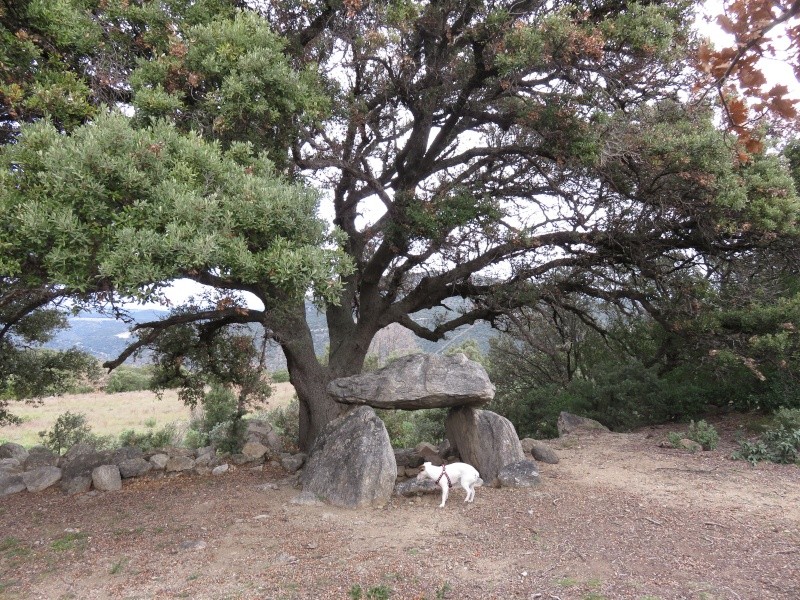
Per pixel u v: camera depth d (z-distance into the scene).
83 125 6.94
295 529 7.18
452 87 10.77
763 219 9.95
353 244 13.22
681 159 9.45
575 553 6.01
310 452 9.45
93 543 6.95
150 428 24.02
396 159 11.95
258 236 6.73
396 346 38.94
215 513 8.01
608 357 18.77
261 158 7.55
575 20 9.24
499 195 12.29
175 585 5.65
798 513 7.04
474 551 6.20
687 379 14.77
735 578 5.26
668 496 7.91
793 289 12.91
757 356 11.49
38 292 7.28
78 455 10.59
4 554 6.73
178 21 8.45
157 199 5.98
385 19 9.45
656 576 5.36
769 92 2.54
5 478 9.70
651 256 12.22
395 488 8.68
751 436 11.07
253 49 8.08
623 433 12.94
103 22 8.38
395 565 5.86
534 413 17.81
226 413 17.41
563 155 10.16
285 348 12.06
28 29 7.74
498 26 9.02
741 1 2.47
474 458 9.31
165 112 7.62
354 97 10.61
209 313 10.46
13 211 5.76
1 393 15.66
